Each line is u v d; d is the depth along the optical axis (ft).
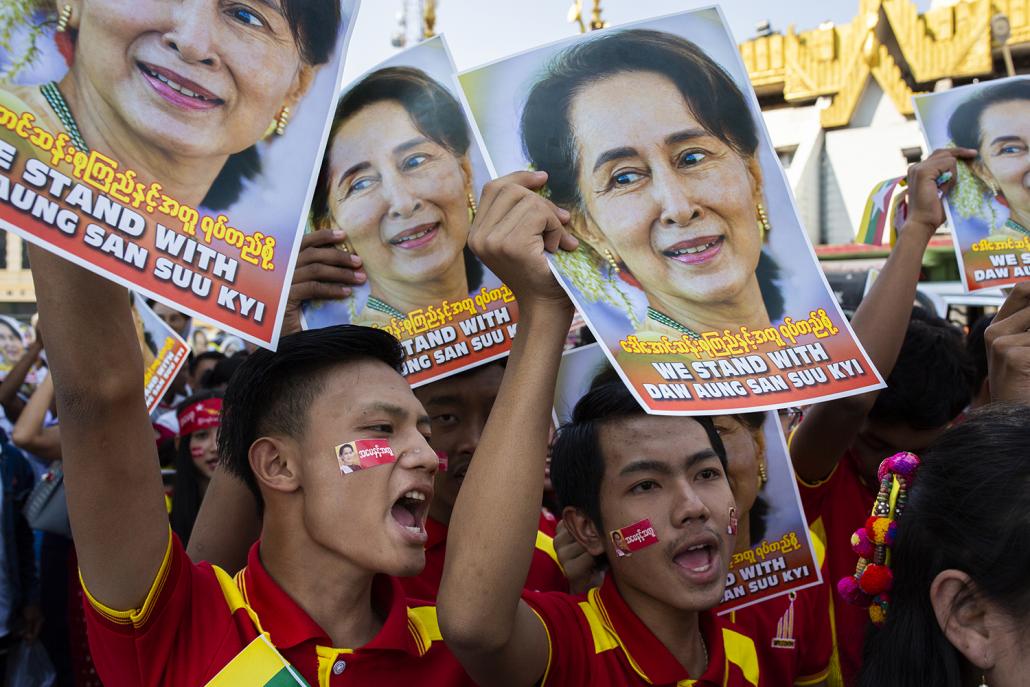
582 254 4.99
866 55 48.01
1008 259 7.38
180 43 3.98
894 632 4.00
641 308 5.01
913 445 8.08
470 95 5.20
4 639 12.89
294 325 6.18
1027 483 3.60
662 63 5.32
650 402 4.83
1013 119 7.49
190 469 11.00
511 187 4.74
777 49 50.44
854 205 49.37
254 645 4.51
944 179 7.41
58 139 3.70
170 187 3.94
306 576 4.75
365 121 6.21
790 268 5.30
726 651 5.98
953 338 8.46
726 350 5.10
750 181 5.34
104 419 4.16
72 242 3.71
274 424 4.81
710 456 5.71
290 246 4.21
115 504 4.26
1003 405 4.07
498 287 6.28
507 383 4.63
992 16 44.96
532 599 5.52
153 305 19.42
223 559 5.98
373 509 4.56
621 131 5.24
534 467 4.47
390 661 4.75
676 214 5.20
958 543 3.70
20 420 12.87
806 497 7.81
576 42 5.29
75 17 3.78
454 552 4.39
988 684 3.72
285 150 4.22
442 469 7.17
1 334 21.20
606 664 5.41
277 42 4.21
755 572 6.81
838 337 5.28
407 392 4.88
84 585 4.45
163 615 4.51
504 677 4.67
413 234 6.20
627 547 5.61
